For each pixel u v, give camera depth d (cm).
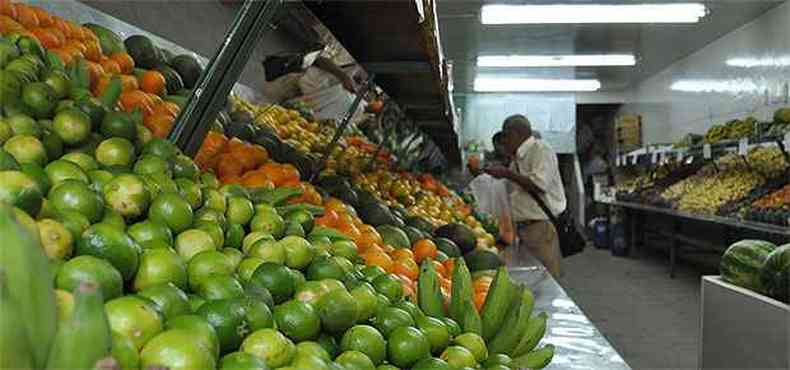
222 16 418
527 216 522
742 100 773
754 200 630
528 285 279
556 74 1097
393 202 289
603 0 646
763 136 585
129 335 73
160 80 192
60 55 161
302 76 402
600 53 920
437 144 600
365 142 385
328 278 123
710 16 723
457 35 805
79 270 78
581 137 1370
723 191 694
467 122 1288
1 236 53
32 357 50
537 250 522
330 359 101
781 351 236
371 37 211
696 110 922
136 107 158
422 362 111
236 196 138
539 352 148
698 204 713
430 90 313
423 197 338
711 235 830
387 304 123
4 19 154
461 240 255
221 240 120
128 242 91
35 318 52
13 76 122
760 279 266
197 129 151
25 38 145
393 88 310
